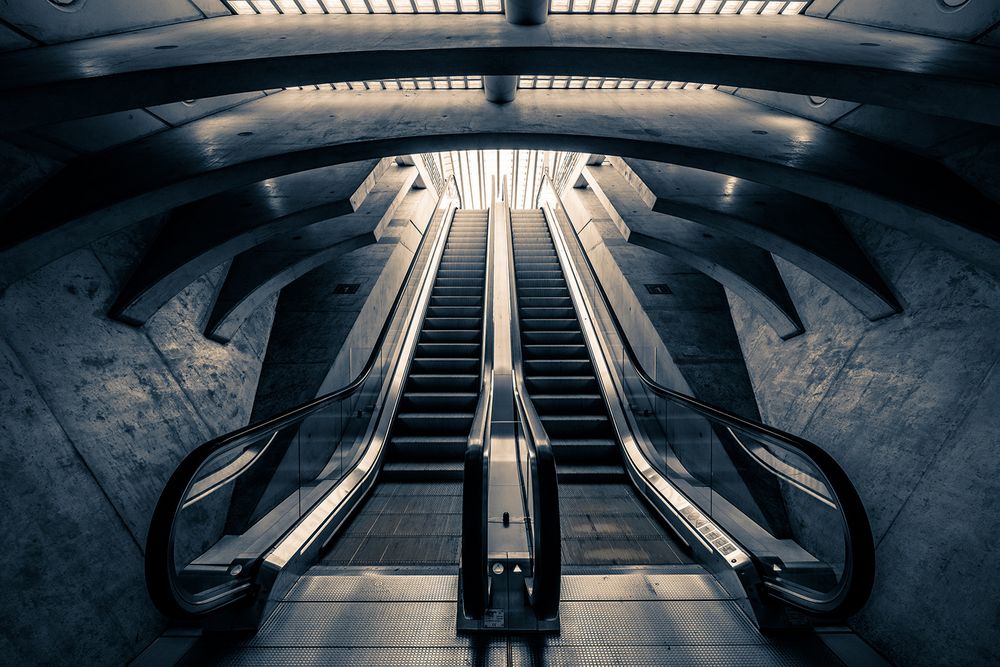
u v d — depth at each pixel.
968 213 3.01
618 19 3.79
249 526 4.29
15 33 2.89
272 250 6.04
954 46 2.90
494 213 12.95
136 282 4.18
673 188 5.11
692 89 5.29
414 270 9.69
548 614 2.67
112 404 3.78
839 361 4.63
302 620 2.97
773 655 2.79
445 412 6.40
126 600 3.21
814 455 2.70
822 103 4.20
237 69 2.98
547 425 5.95
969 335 3.40
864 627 3.37
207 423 4.84
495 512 3.76
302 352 6.48
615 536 4.15
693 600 3.17
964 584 2.88
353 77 3.25
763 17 3.90
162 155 3.78
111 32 3.38
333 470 4.97
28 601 2.70
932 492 3.28
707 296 7.41
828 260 4.25
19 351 3.21
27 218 3.12
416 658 2.68
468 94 5.07
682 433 5.03
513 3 3.48
